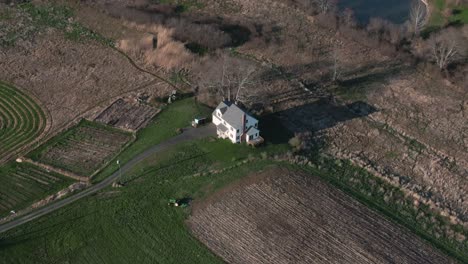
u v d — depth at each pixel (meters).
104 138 102.38
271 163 96.00
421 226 85.56
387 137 103.75
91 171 95.00
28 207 88.19
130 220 85.88
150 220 85.94
